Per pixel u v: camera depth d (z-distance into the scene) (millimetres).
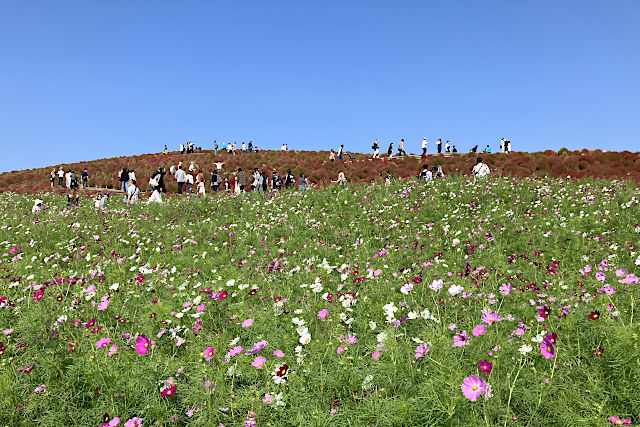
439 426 2287
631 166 20438
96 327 3799
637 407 2238
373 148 35812
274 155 41719
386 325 3625
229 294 5012
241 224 11688
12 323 4297
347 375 2861
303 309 4273
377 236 9086
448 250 7398
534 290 4430
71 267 7871
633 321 2969
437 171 19250
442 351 2748
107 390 2857
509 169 22672
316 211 12875
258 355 3232
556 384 2496
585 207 10586
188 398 2832
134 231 11188
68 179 27172
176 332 3990
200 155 41656
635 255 5977
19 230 11977
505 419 2254
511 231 8195
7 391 2881
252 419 2506
